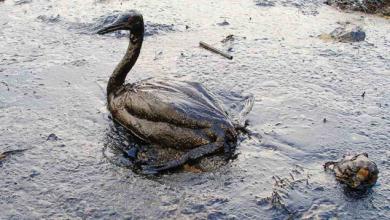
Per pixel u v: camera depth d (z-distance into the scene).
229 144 2.31
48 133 2.36
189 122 2.26
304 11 3.40
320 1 3.57
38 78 2.63
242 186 2.20
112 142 2.33
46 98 2.52
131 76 2.67
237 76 2.71
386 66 2.85
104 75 2.67
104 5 3.30
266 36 3.06
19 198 2.14
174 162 2.23
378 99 2.62
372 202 2.18
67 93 2.55
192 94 2.34
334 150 2.35
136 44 2.40
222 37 3.03
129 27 2.38
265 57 2.86
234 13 3.32
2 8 3.22
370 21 3.32
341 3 3.49
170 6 3.35
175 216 2.11
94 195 2.16
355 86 2.69
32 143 2.32
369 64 2.86
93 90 2.58
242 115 2.48
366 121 2.49
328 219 2.13
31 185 2.18
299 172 2.26
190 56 2.83
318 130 2.43
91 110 2.47
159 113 2.29
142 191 2.17
